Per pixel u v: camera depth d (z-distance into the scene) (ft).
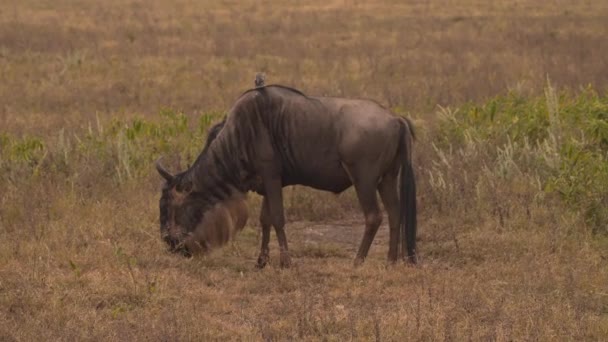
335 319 83.92
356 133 100.12
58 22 337.93
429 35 307.37
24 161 137.08
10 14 359.46
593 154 129.29
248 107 101.76
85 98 210.18
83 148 144.66
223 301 90.53
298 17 361.30
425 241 114.62
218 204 103.50
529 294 91.66
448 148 148.87
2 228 113.80
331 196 132.26
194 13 377.30
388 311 87.71
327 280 97.71
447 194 126.62
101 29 319.06
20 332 80.48
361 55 268.00
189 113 191.01
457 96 205.87
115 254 103.09
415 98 205.67
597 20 342.64
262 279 97.66
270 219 104.37
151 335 79.97
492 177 129.90
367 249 103.60
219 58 265.95
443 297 90.99
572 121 144.25
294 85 223.10
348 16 363.56
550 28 320.09
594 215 114.62
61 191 127.54
